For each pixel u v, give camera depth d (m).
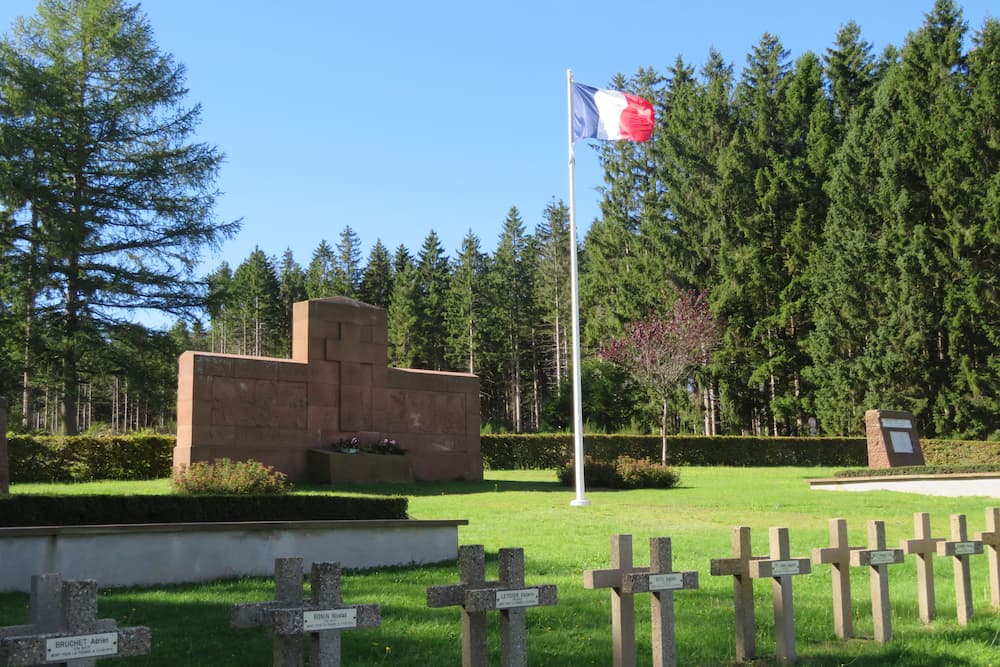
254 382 23.45
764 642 7.41
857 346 47.06
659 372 44.25
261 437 23.39
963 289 43.38
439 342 80.44
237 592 9.40
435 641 7.24
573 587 9.76
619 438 39.38
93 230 35.69
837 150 49.00
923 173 45.16
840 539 7.46
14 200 34.47
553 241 75.38
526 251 81.69
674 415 53.75
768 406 53.09
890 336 44.53
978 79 44.09
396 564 11.59
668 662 5.81
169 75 38.25
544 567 11.16
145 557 9.84
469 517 17.06
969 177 43.84
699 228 53.25
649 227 53.81
